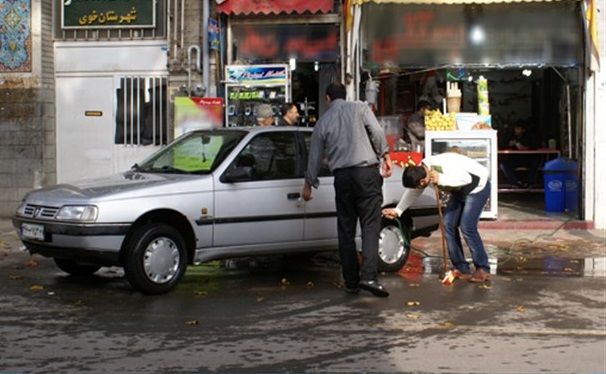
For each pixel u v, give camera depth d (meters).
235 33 12.55
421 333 6.31
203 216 7.71
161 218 7.65
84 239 7.15
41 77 12.74
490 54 12.05
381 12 11.97
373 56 12.02
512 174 15.42
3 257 9.80
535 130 15.28
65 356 5.64
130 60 12.81
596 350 5.85
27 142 12.83
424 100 12.95
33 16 12.68
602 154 12.09
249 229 8.01
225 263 9.68
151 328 6.42
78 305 7.21
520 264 9.53
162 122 12.77
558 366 5.44
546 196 13.29
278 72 12.27
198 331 6.34
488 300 7.52
